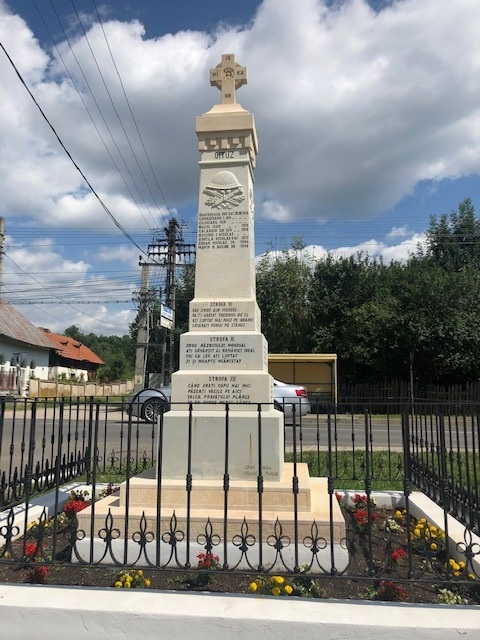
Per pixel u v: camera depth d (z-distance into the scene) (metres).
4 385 32.81
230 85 6.49
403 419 5.21
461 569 4.12
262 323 31.62
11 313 41.09
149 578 4.00
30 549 4.18
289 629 3.10
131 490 4.88
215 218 6.07
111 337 95.56
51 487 6.18
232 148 6.18
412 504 5.97
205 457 5.10
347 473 7.91
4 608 3.26
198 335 5.71
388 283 29.22
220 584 3.91
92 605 3.27
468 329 25.39
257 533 4.38
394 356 26.48
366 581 3.98
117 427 15.84
